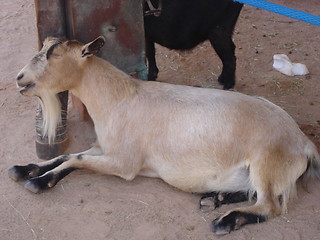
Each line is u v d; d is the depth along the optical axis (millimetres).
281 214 2271
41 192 2363
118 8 2576
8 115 2836
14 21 3807
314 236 2195
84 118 2764
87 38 2564
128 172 2381
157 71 3148
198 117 2309
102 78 2381
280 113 2350
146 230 2217
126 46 2666
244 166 2289
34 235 2203
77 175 2463
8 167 2510
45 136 2516
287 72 3250
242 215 2211
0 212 2293
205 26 2918
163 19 2879
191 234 2205
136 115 2357
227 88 3092
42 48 2381
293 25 3789
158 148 2348
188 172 2324
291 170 2275
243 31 3699
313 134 2703
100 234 2203
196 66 3328
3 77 3168
